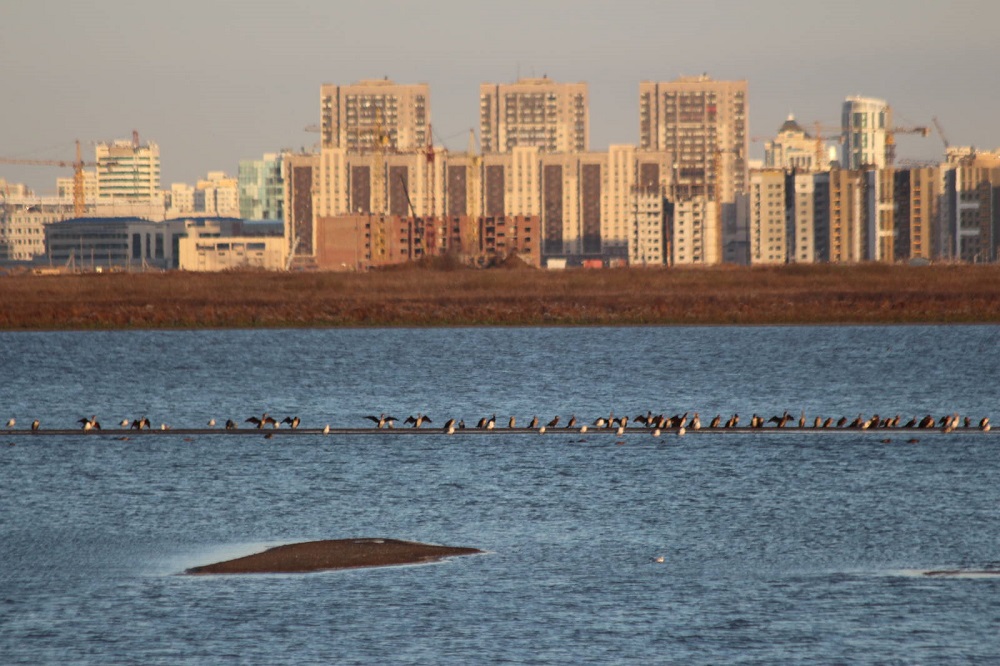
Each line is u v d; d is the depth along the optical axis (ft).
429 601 275.18
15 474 423.23
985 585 282.97
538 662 243.60
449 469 426.10
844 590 280.72
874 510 356.79
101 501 378.53
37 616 266.36
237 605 272.72
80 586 285.02
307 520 350.43
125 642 252.42
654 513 355.36
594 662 243.19
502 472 419.54
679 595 278.46
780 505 364.99
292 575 292.61
